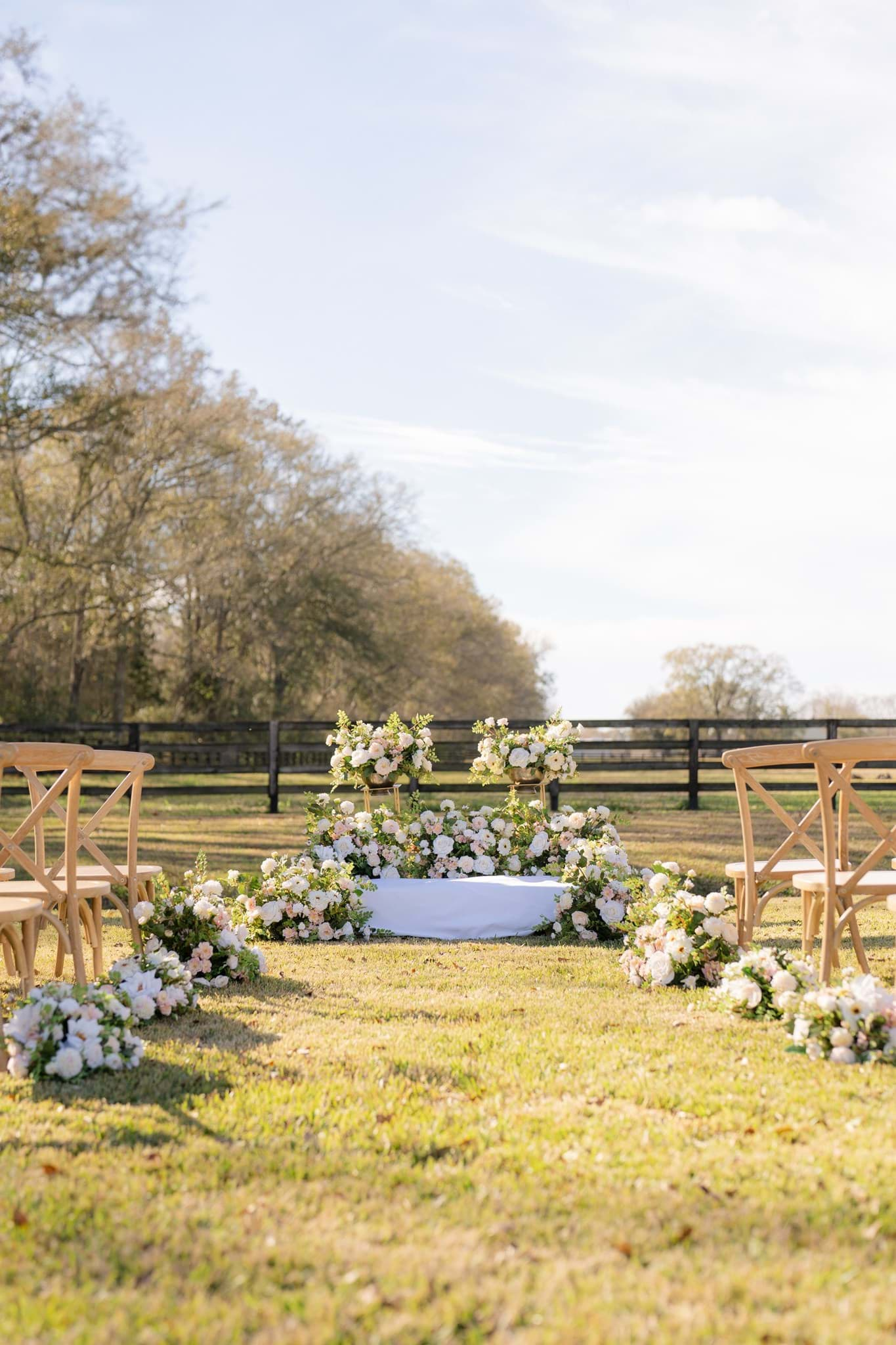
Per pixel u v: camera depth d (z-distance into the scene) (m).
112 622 23.66
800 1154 2.47
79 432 19.06
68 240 17.03
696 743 13.45
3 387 17.11
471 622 35.88
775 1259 1.98
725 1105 2.84
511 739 7.09
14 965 4.78
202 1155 2.50
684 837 9.82
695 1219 2.14
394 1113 2.82
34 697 24.09
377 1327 1.77
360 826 6.77
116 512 23.38
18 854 3.87
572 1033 3.65
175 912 4.63
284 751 13.71
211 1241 2.06
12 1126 2.70
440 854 6.78
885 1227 2.10
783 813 4.50
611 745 13.40
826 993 3.33
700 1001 4.15
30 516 22.70
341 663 29.45
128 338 19.92
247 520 27.67
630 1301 1.84
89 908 4.63
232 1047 3.50
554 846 6.88
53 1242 2.05
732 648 36.97
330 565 28.58
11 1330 1.77
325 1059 3.33
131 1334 1.75
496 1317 1.81
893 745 3.80
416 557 31.75
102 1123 2.72
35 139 16.55
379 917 6.00
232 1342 1.74
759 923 5.95
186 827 11.27
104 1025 3.24
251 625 27.78
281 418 28.67
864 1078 3.06
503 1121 2.74
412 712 30.92
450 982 4.63
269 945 5.66
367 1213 2.20
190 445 23.77
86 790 15.38
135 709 27.31
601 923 5.84
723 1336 1.73
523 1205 2.21
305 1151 2.54
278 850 9.23
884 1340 1.71
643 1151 2.51
